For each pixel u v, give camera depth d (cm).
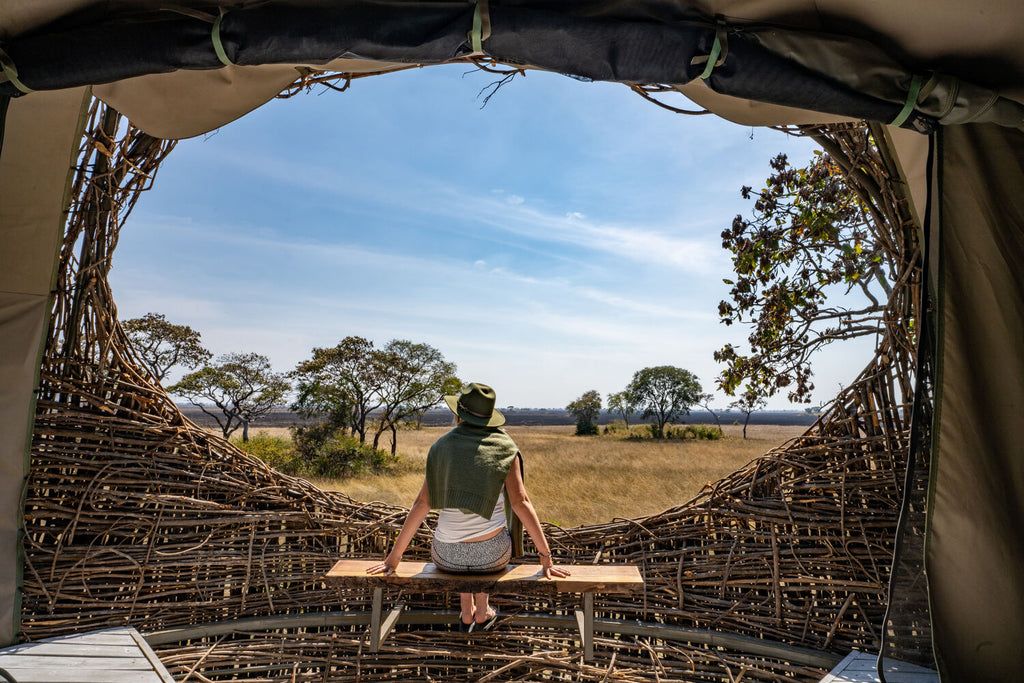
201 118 372
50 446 410
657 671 380
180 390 2656
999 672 286
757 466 448
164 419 451
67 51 258
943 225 284
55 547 402
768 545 427
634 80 255
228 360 2728
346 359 2561
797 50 251
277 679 369
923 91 255
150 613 411
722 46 247
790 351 952
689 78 253
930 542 294
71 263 417
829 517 408
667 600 445
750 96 258
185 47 255
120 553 411
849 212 819
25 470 384
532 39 246
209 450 459
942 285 287
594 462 2688
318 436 2231
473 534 348
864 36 258
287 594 441
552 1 247
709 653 399
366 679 376
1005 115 261
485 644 415
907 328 390
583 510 1652
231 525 447
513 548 380
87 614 398
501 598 457
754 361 976
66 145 389
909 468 295
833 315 913
